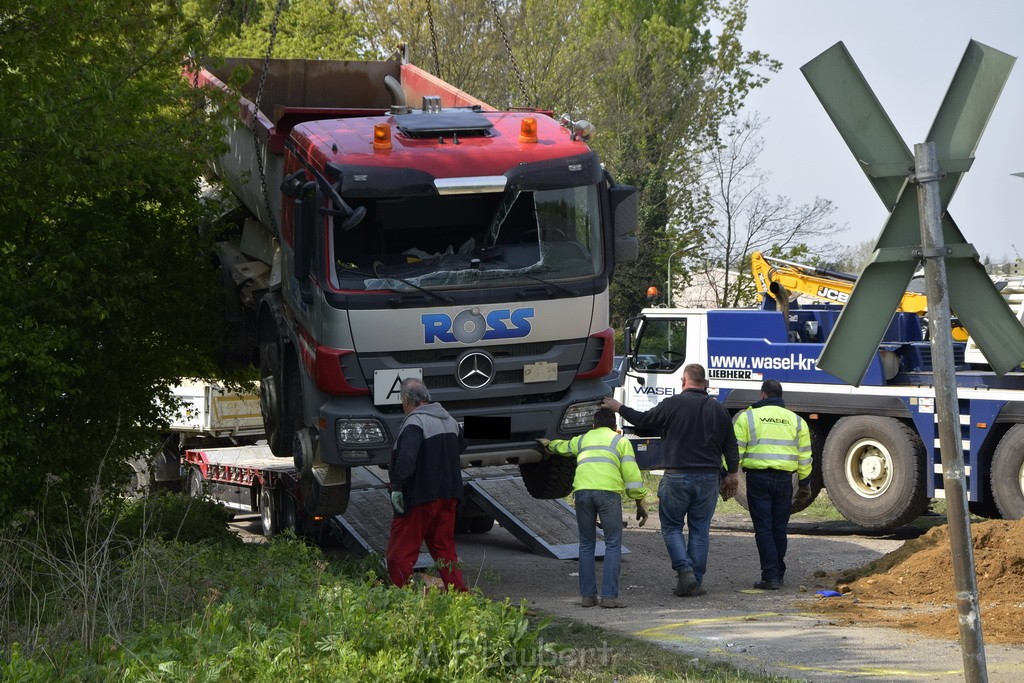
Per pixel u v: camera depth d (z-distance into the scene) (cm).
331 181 1074
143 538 1090
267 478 1733
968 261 553
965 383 1593
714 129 4600
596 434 1151
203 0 1262
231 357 1560
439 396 1091
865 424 1669
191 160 1288
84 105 1080
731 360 1828
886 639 952
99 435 1315
